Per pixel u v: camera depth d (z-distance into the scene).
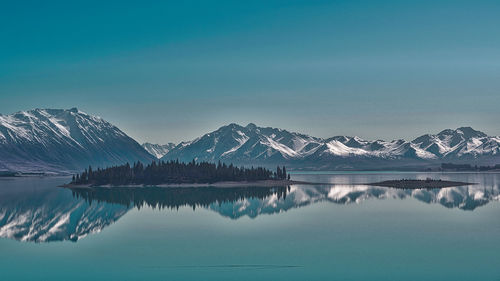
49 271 96.25
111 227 147.88
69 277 92.06
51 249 116.50
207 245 117.06
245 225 147.00
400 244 114.69
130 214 179.12
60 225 157.50
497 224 143.00
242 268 96.00
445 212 172.88
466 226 139.75
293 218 161.00
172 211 185.62
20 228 152.75
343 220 154.50
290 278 89.12
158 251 111.38
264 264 98.44
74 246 119.56
